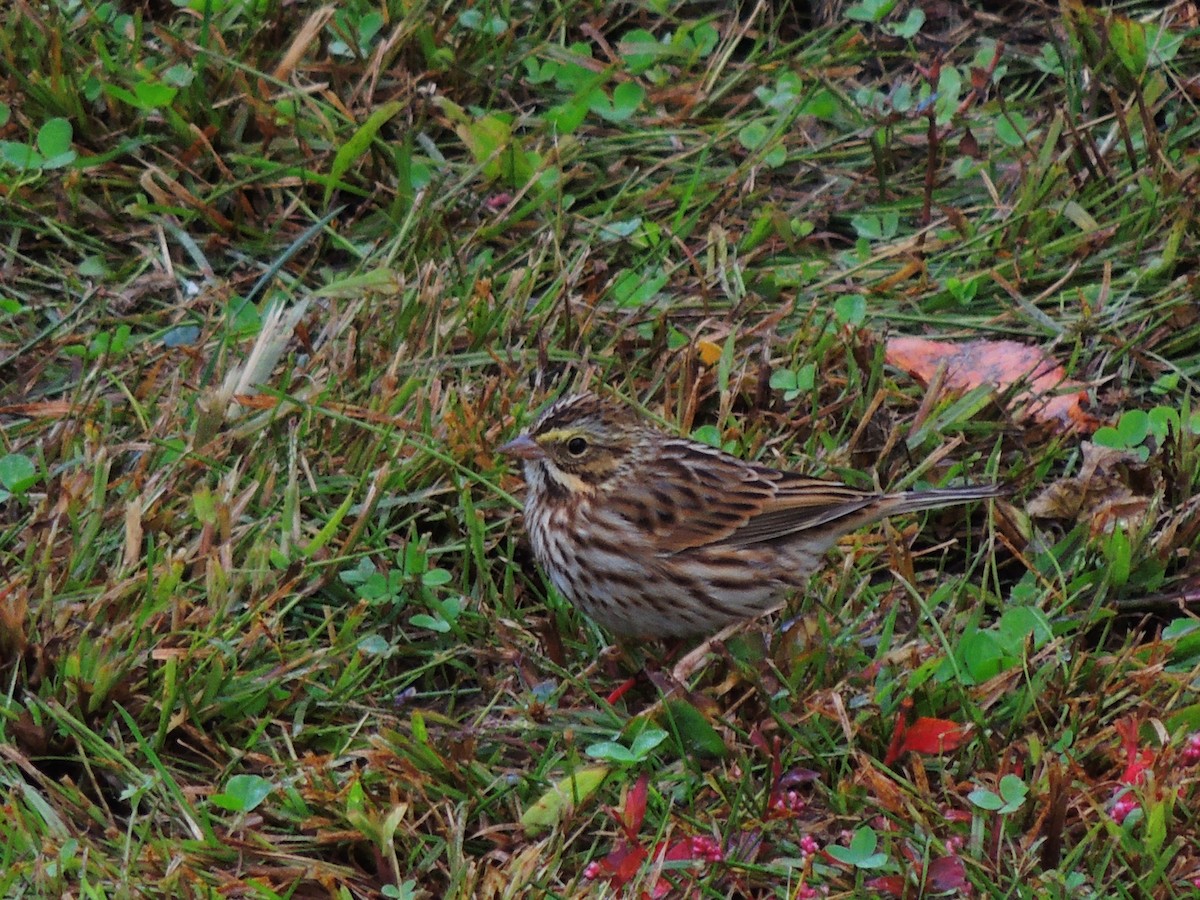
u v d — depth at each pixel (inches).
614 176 491.5
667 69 519.5
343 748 343.0
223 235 467.2
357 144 466.6
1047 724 354.3
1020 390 432.1
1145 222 468.8
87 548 370.0
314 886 321.4
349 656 363.9
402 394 414.9
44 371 432.1
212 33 487.5
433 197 468.4
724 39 524.4
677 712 344.8
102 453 382.3
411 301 435.2
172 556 372.5
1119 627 386.6
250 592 369.7
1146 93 498.3
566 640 380.8
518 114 503.5
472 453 404.2
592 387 428.1
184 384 418.6
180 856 313.1
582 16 527.5
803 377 427.5
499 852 325.7
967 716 350.6
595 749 328.2
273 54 495.5
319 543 374.6
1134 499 398.3
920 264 462.0
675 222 470.9
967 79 521.0
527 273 449.1
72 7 494.9
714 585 370.0
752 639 367.9
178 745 347.6
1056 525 407.5
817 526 373.7
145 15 505.7
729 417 419.5
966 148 488.4
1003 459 423.5
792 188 494.3
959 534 407.5
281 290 447.2
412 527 389.4
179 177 473.7
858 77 528.4
